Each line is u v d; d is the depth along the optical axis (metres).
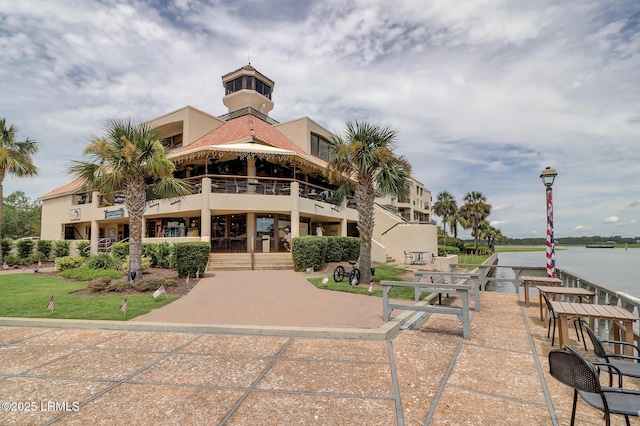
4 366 4.68
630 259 55.56
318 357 4.94
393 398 3.64
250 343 5.65
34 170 23.33
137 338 6.03
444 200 65.88
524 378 4.17
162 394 3.77
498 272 36.38
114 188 12.67
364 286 11.83
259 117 29.92
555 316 5.49
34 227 48.44
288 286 11.85
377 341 5.71
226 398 3.65
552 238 9.42
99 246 25.94
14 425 3.14
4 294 10.40
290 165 24.31
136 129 11.98
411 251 24.27
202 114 26.81
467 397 3.67
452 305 8.94
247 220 20.62
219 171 23.14
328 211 23.33
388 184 12.38
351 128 13.08
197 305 8.66
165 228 22.92
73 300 9.23
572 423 2.86
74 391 3.87
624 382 4.09
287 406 3.46
